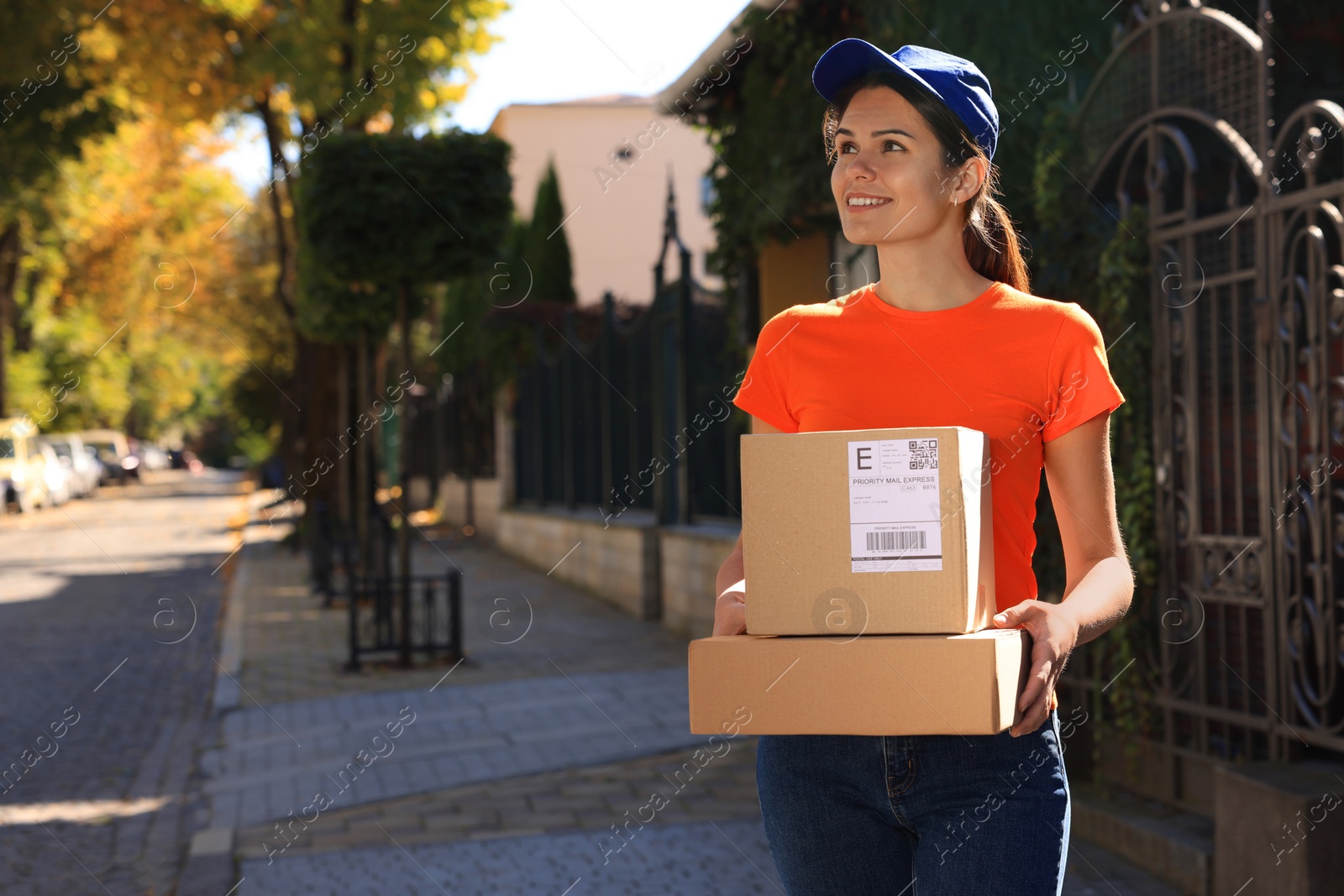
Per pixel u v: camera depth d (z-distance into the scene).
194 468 80.56
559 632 11.30
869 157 1.80
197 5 15.01
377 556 13.16
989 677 1.55
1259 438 4.27
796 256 9.21
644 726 7.20
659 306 11.73
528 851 4.88
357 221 9.18
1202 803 4.54
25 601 14.59
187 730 7.73
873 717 1.60
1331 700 4.07
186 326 31.61
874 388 1.82
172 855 5.08
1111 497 1.79
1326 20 5.55
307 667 9.88
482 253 9.54
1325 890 3.56
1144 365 4.85
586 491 15.07
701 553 10.25
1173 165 5.04
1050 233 5.26
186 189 25.20
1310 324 4.06
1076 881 4.21
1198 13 4.69
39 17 14.39
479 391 21.62
